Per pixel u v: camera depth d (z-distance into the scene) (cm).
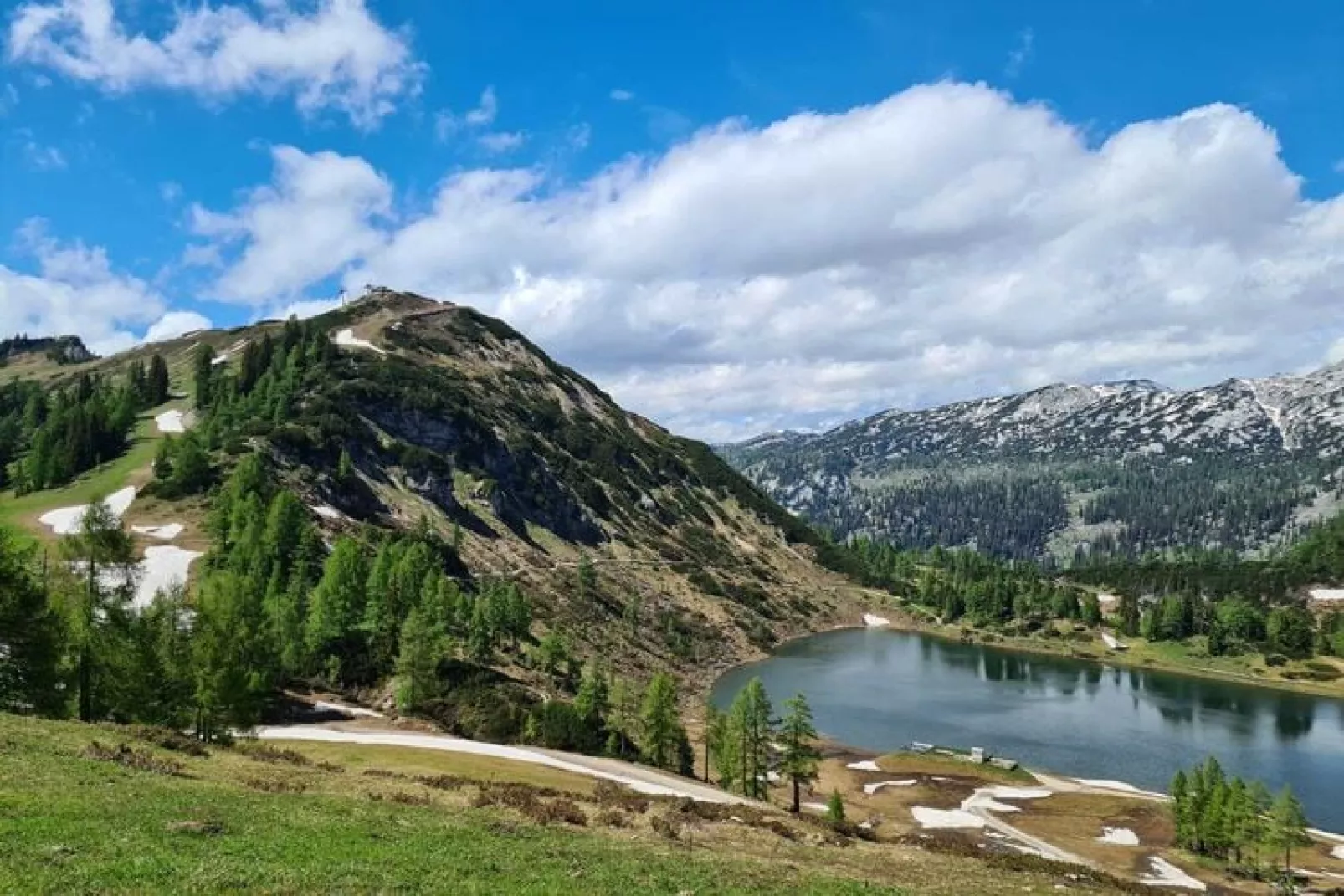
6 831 2255
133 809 2742
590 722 10075
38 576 5556
